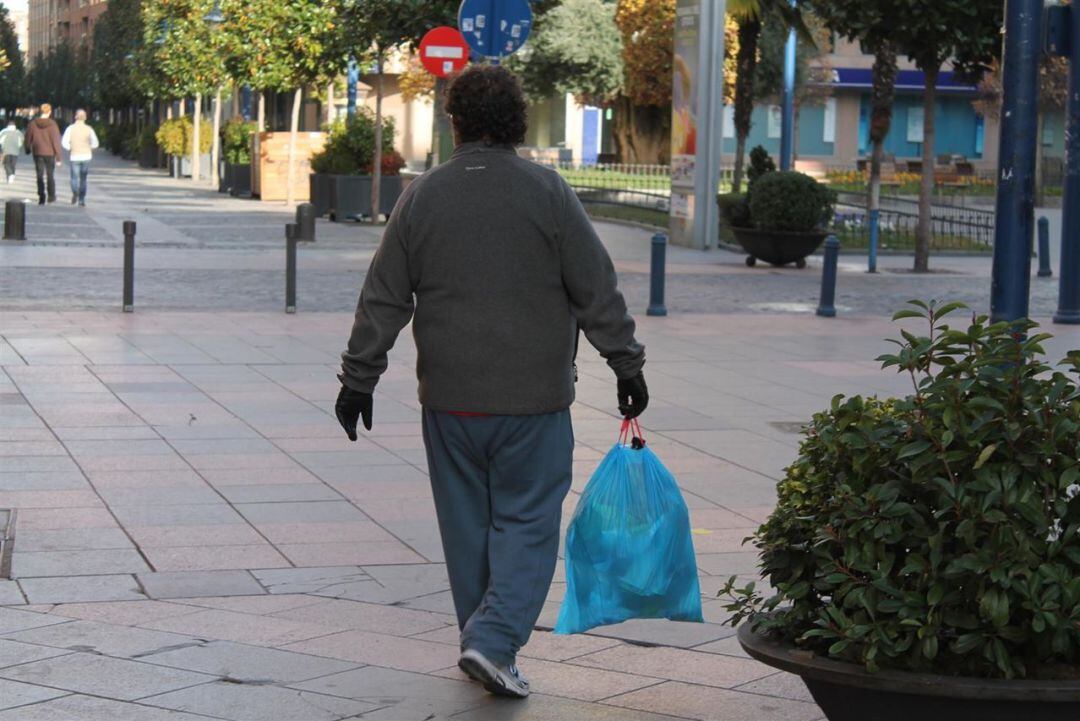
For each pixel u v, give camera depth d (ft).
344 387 18.35
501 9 49.39
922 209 92.89
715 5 103.24
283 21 131.34
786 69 125.18
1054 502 14.66
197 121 195.62
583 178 188.96
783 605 17.04
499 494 18.22
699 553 26.53
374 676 19.40
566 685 19.25
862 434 15.42
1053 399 14.94
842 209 155.94
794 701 18.66
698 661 20.44
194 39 172.35
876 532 14.82
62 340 51.16
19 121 501.56
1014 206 30.99
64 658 19.81
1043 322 64.80
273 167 147.54
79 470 32.07
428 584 24.52
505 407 17.75
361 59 114.32
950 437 14.71
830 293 66.44
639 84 211.61
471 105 17.99
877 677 14.55
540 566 17.90
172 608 22.66
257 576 24.72
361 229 112.27
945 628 14.65
